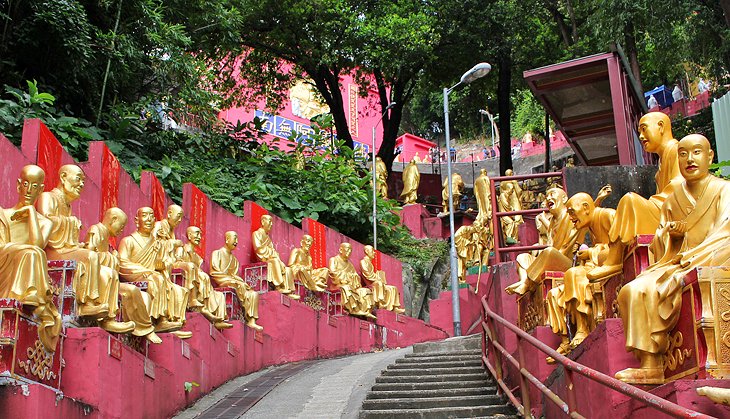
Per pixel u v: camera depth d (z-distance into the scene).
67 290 8.21
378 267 22.16
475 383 10.60
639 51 29.64
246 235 16.62
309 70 28.94
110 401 8.15
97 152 11.31
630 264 7.00
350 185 23.47
